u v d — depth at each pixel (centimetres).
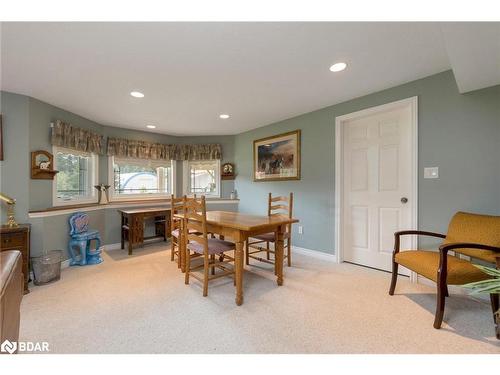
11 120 254
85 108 312
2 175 249
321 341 152
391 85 253
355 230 303
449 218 223
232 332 161
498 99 200
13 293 91
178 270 279
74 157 340
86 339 154
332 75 230
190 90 260
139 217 358
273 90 264
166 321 175
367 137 290
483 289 110
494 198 202
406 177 258
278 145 387
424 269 179
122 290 226
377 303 201
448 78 222
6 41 168
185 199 246
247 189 452
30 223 261
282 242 241
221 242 247
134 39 169
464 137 215
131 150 415
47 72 215
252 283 244
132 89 255
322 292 222
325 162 323
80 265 296
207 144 479
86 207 333
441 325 168
